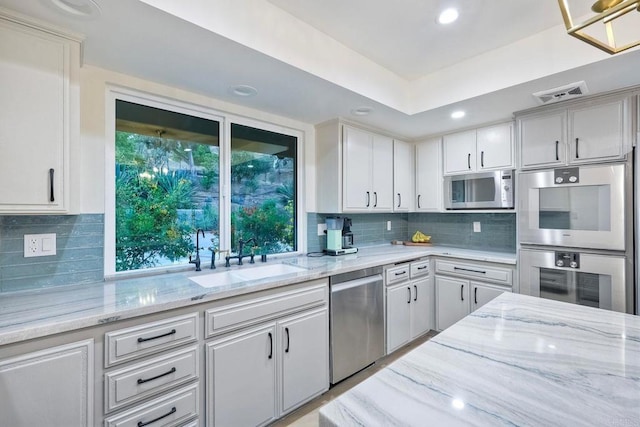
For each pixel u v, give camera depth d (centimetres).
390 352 268
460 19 184
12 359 111
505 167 287
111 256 189
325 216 309
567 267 236
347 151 285
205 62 176
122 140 195
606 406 69
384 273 264
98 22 138
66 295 154
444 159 333
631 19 167
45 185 141
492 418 65
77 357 123
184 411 150
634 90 211
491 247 333
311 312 206
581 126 232
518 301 146
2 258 153
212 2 147
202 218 230
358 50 219
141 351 137
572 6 172
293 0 167
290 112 263
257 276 234
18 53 134
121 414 132
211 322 159
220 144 239
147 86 199
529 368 85
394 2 169
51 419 118
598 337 105
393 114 269
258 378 177
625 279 211
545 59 195
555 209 243
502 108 255
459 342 102
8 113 132
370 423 63
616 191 215
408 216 410
